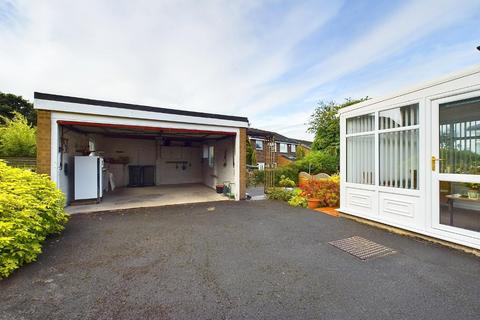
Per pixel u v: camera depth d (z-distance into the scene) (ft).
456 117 11.07
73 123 18.80
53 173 18.12
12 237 8.09
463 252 10.49
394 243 11.68
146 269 8.77
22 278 7.98
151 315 6.14
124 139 35.40
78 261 9.41
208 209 19.88
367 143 15.43
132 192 29.25
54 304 6.56
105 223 15.24
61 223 14.93
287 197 24.06
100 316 6.07
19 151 28.60
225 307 6.51
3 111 52.90
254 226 14.73
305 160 42.96
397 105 13.30
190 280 7.98
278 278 8.16
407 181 13.04
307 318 6.07
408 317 6.10
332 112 47.96
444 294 7.16
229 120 24.99
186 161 39.91
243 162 25.73
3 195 9.16
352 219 16.38
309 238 12.46
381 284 7.77
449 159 11.30
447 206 11.92
